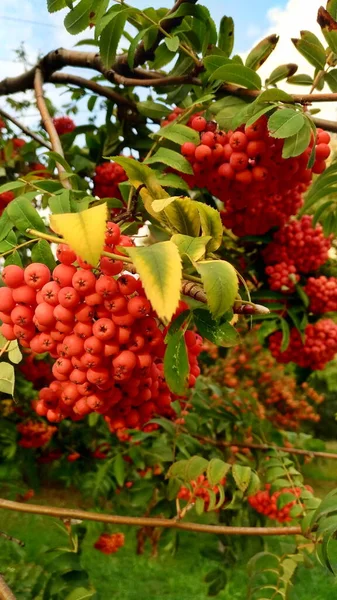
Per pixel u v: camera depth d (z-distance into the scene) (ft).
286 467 1.54
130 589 3.34
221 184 1.14
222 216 1.54
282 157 0.97
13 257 0.82
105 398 0.79
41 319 0.70
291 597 1.25
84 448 3.40
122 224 0.93
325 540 0.99
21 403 3.23
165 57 1.40
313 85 1.17
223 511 1.82
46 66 1.62
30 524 4.08
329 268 1.86
